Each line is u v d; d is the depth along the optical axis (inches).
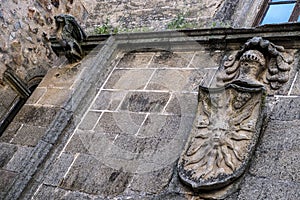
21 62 268.2
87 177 168.7
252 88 160.9
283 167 140.4
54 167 177.9
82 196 162.7
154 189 153.7
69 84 217.6
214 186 141.6
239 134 151.9
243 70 173.8
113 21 301.1
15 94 261.9
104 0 321.7
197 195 144.8
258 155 147.5
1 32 257.0
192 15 269.1
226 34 197.6
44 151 183.9
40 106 211.9
